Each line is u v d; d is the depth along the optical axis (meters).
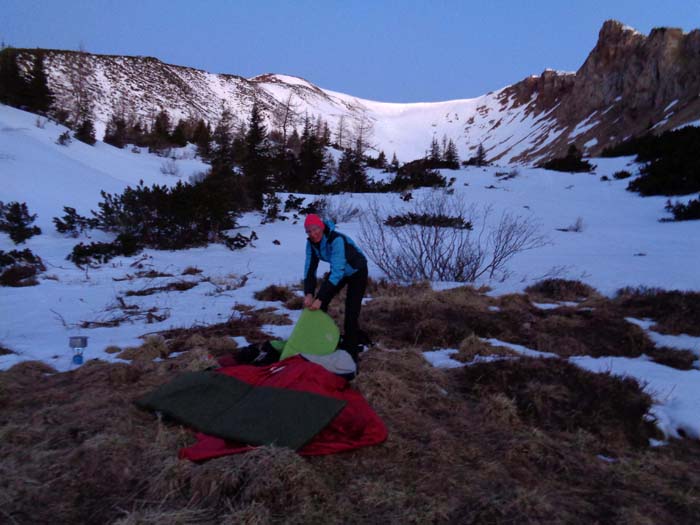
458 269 9.70
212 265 12.06
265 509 2.60
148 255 13.59
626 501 2.96
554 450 3.43
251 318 6.77
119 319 6.99
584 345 5.89
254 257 13.55
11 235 14.41
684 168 24.69
